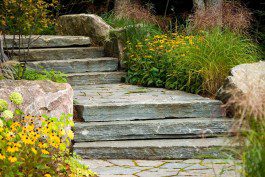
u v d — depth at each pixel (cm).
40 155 468
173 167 571
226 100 698
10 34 1029
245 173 405
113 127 657
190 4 1427
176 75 852
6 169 438
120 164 592
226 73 780
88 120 688
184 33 1059
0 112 536
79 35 1141
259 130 420
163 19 1241
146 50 947
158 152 615
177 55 880
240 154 431
